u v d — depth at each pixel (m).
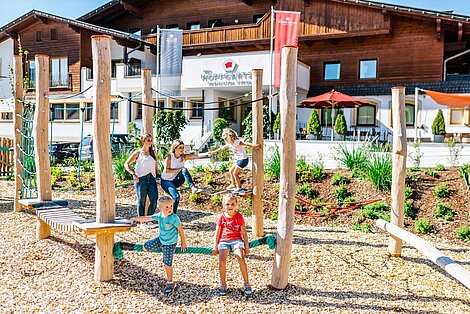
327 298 5.35
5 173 16.38
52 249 6.82
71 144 22.23
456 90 21.19
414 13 21.95
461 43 24.77
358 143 14.02
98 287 5.52
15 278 5.79
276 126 17.78
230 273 6.08
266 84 21.84
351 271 6.30
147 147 8.09
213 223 9.12
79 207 10.51
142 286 5.59
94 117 5.52
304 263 6.56
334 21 24.20
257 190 8.00
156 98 22.44
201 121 24.67
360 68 24.67
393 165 6.96
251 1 28.09
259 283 5.77
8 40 32.28
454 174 10.51
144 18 30.97
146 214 8.56
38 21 30.31
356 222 9.30
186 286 5.61
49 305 5.04
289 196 5.49
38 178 7.54
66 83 29.55
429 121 21.47
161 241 5.50
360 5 23.28
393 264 6.65
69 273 5.95
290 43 18.45
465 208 9.19
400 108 6.88
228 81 22.77
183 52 27.72
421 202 9.66
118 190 12.55
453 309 5.11
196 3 29.61
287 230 5.51
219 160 14.98
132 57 28.98
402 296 5.46
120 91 26.56
